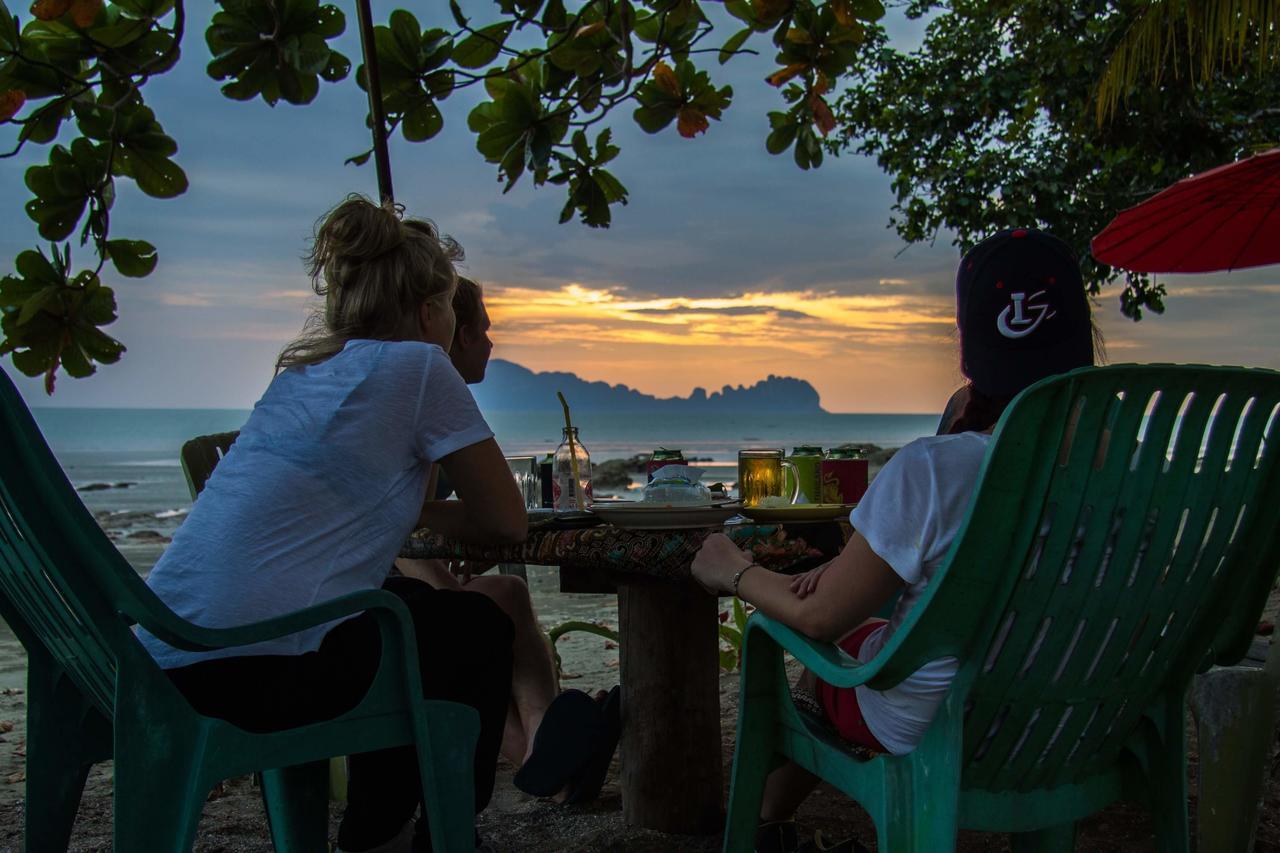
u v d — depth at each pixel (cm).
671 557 213
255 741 169
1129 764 179
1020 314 164
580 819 275
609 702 271
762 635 188
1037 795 169
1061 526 150
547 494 291
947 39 1000
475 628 216
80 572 155
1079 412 146
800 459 257
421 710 185
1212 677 199
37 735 188
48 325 360
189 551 190
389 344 211
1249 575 170
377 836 209
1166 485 158
